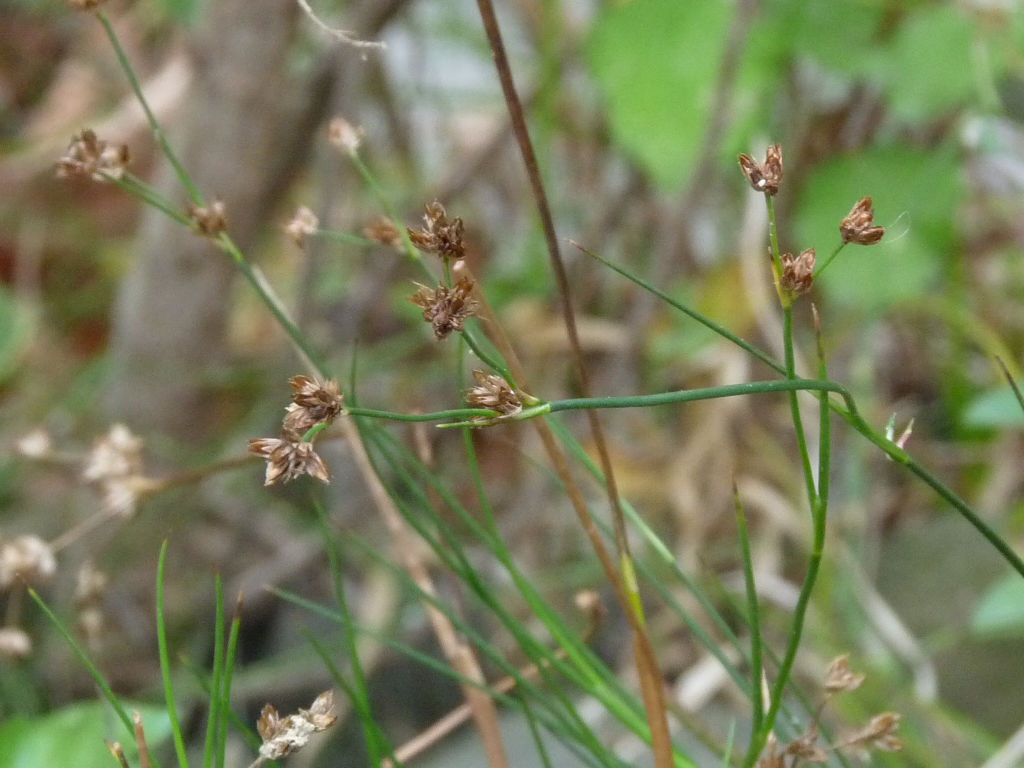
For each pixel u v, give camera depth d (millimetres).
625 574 378
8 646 453
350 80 751
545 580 742
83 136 402
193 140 758
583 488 827
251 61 732
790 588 704
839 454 860
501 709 697
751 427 861
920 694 634
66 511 812
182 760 370
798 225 743
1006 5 715
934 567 777
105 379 859
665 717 378
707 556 779
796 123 862
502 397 349
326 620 816
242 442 843
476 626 736
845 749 382
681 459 817
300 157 785
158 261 792
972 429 861
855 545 766
